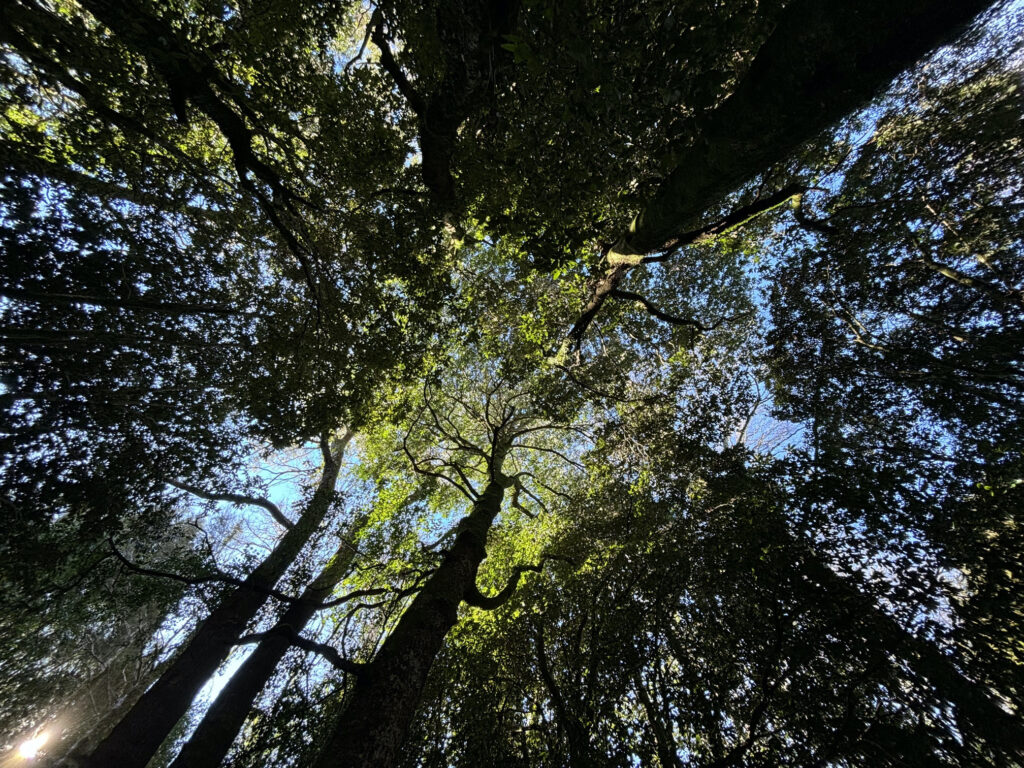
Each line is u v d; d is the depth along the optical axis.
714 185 5.05
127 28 4.36
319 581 9.53
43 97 5.98
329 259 7.91
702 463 7.70
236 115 5.55
